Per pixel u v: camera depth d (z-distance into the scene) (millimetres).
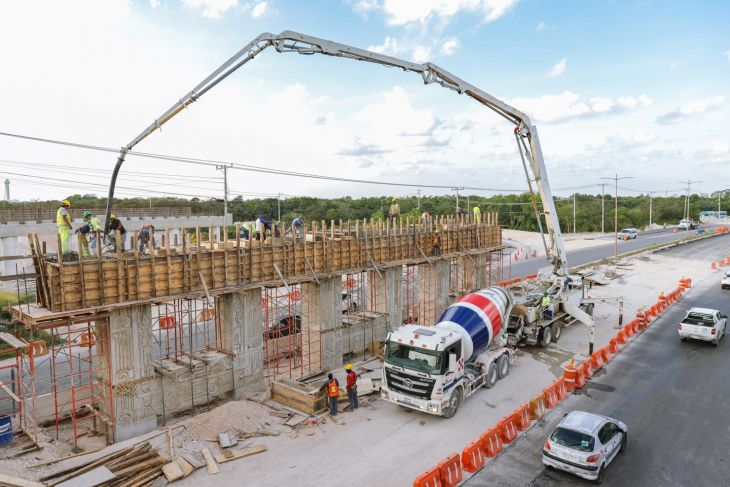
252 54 16219
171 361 18641
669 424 17141
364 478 13984
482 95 23516
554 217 27375
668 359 24016
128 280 16453
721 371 22281
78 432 17062
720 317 26859
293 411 18422
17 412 17484
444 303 30953
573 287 30359
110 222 18422
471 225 34219
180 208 62000
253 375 20219
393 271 27141
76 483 13172
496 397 19797
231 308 19406
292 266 21891
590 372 21953
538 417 17609
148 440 16172
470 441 16188
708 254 63438
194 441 16125
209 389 18828
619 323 30500
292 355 25594
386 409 18781
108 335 16016
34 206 54219
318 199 97875
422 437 16469
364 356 25531
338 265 24156
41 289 15641
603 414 17953
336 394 18078
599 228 114625
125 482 13664
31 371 15531
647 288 42375
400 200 108938
